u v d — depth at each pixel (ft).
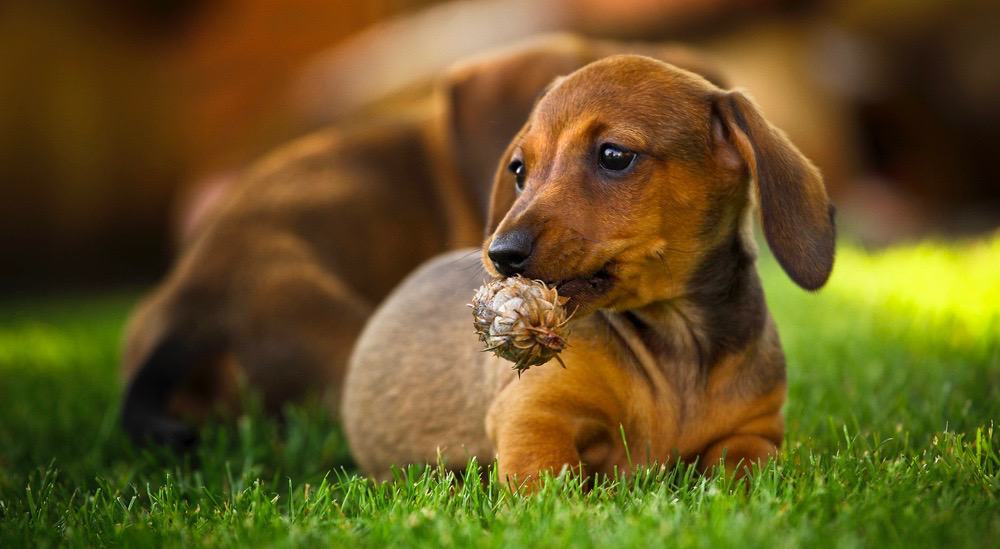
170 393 26.14
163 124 78.13
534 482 16.24
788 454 17.70
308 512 16.24
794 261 16.72
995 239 45.91
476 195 29.73
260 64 80.23
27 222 73.82
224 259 27.66
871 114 68.59
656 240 17.04
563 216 16.40
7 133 72.95
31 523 16.44
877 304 33.76
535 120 17.88
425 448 20.39
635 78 17.70
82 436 24.81
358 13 82.79
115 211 76.43
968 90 71.20
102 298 64.85
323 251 28.32
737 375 18.13
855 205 58.80
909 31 72.23
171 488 17.95
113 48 76.74
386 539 14.08
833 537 13.17
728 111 17.42
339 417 25.48
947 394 22.00
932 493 15.11
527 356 15.29
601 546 12.91
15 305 61.67
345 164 29.91
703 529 13.34
